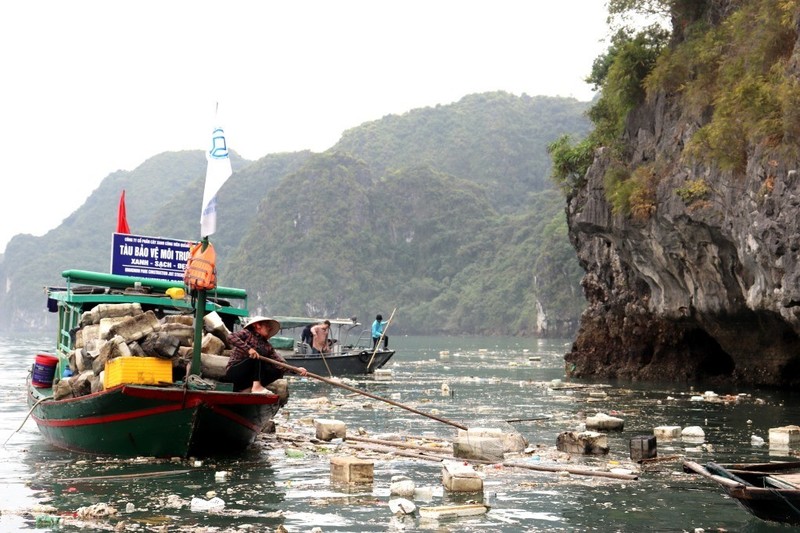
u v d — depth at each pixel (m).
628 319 27.73
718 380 24.45
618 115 26.86
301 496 8.50
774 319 20.47
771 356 22.62
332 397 20.89
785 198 16.56
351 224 191.50
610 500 8.34
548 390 22.44
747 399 19.28
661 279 24.19
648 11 25.86
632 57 25.23
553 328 127.50
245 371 10.84
